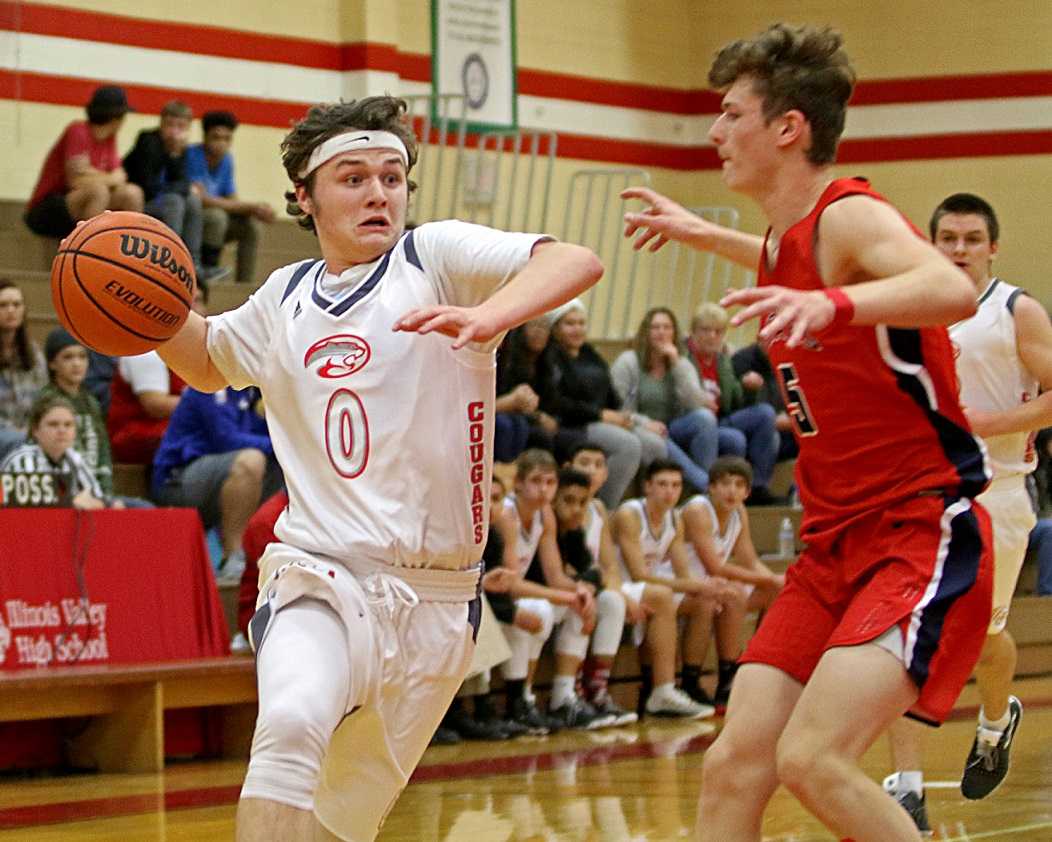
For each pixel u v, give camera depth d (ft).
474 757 52.26
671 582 65.00
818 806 21.89
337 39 88.89
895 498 23.12
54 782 48.19
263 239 81.41
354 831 23.34
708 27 106.32
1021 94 101.09
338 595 22.17
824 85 23.44
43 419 54.19
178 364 24.99
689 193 106.83
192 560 54.95
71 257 24.03
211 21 84.02
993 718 39.81
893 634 22.18
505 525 59.06
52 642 51.24
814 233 22.68
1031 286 100.99
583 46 101.60
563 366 69.05
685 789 44.11
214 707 54.85
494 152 96.12
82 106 79.36
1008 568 39.17
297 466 23.61
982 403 39.42
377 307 23.07
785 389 23.98
